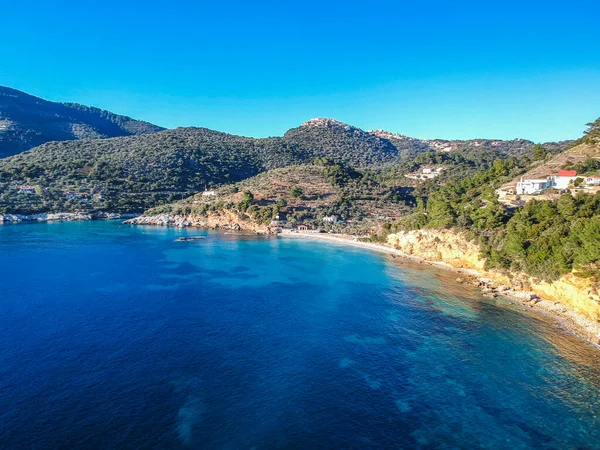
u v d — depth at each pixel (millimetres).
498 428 39781
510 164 167250
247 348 55500
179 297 77062
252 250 131875
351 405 42938
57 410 40125
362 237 151625
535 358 53594
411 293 82500
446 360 53094
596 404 43844
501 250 89875
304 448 36312
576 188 114938
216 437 37250
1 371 46906
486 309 72438
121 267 101875
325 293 82125
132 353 52781
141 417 39656
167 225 194125
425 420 40812
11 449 34594
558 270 72438
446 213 117625
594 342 58000
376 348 56375
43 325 60938
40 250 121000
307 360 52500
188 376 47562
